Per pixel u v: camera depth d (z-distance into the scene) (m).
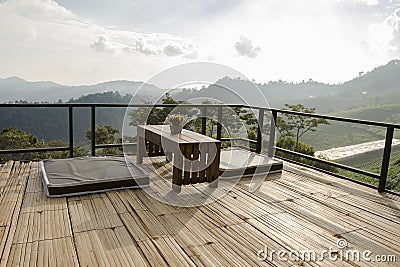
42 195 2.50
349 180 3.36
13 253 1.63
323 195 2.86
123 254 1.67
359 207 2.60
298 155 4.00
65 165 3.14
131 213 2.23
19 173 3.09
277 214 2.36
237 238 1.93
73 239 1.81
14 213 2.14
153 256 1.67
